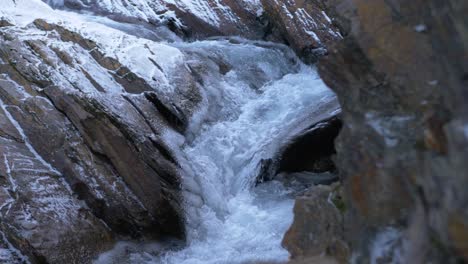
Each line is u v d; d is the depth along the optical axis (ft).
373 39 12.78
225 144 26.73
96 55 26.17
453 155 9.18
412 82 11.62
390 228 11.72
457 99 9.66
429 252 9.59
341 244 13.98
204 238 22.03
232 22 39.29
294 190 24.41
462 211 8.50
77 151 22.11
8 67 24.30
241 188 24.85
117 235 21.44
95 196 21.36
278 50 36.14
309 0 35.78
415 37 11.60
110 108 23.39
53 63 24.47
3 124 22.44
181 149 24.75
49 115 22.84
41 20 26.58
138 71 26.22
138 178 22.34
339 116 24.94
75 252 20.02
